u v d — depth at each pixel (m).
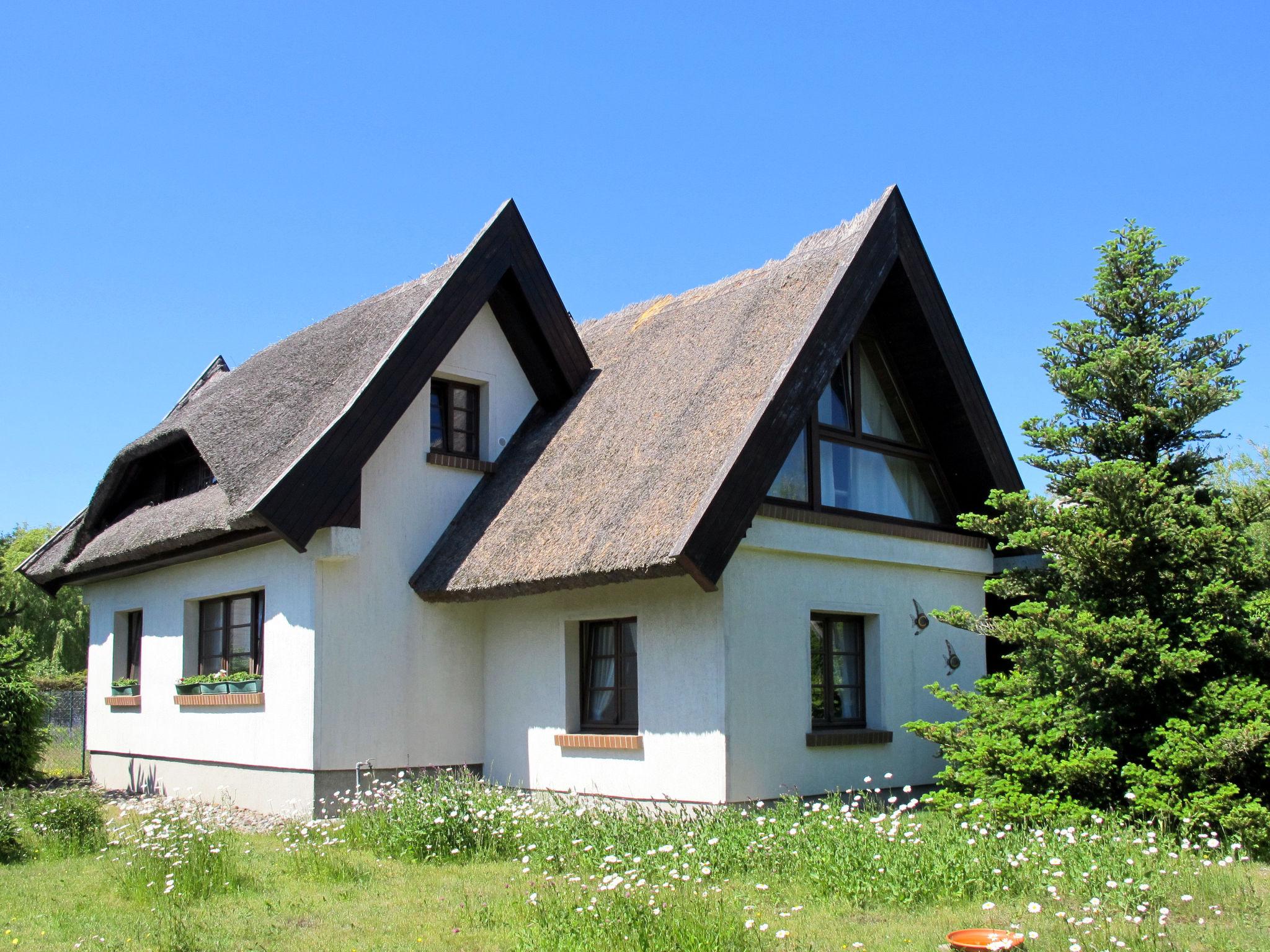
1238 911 7.58
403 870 9.98
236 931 7.95
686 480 11.86
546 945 7.12
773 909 7.92
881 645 13.96
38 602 42.78
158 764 16.75
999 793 10.84
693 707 12.00
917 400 15.50
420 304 15.24
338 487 13.30
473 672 14.72
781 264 15.44
